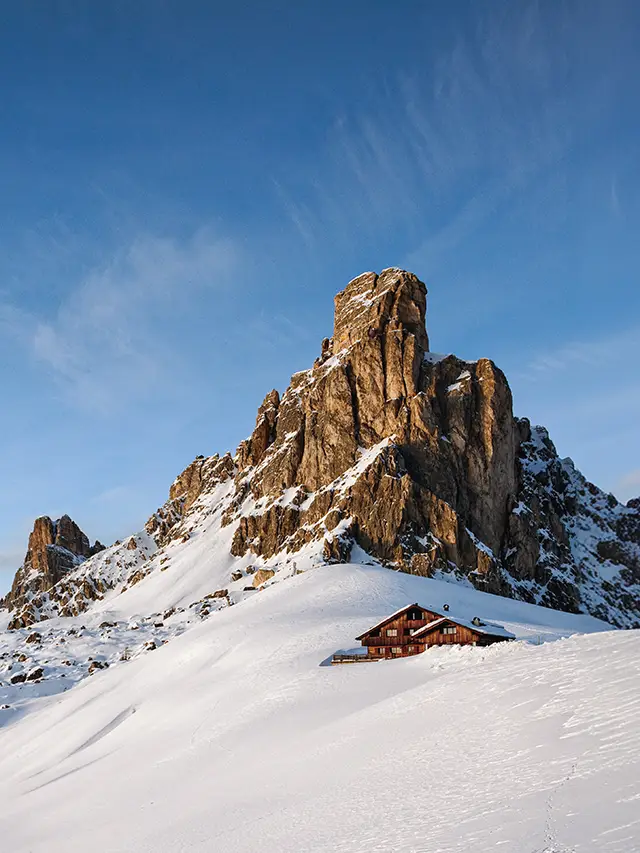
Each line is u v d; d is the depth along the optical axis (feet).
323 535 638.53
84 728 295.07
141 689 325.62
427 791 87.71
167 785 163.02
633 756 74.64
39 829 160.76
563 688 109.50
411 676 202.28
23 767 276.00
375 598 422.00
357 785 101.60
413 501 619.26
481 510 651.66
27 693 422.82
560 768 78.79
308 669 270.05
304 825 90.89
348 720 155.43
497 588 589.32
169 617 611.47
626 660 112.78
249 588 630.33
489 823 69.51
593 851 55.88
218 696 263.49
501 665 140.97
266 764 145.18
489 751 94.79
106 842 123.34
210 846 95.96
